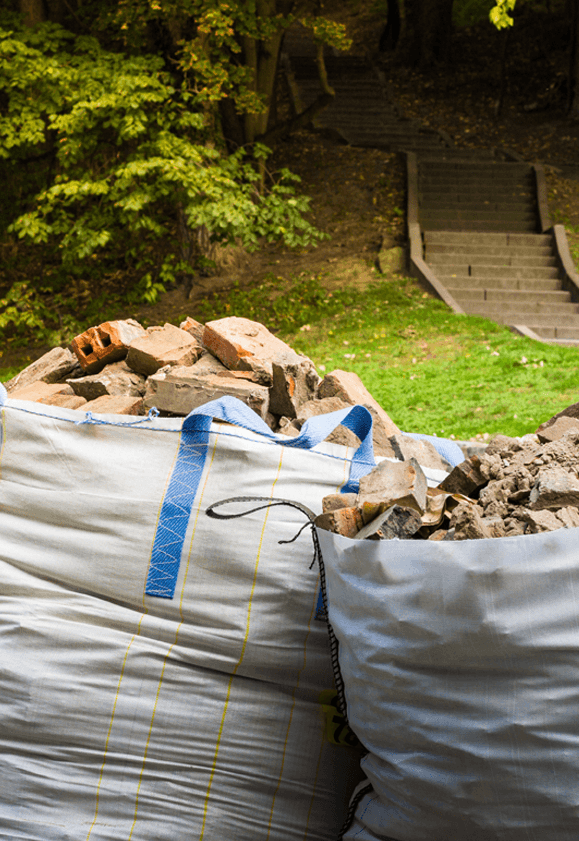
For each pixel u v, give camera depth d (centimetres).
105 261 1384
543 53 2233
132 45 1148
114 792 187
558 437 220
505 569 141
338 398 289
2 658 192
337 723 190
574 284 1270
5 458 208
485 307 1236
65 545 200
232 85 1209
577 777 137
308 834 187
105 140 1134
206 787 186
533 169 1634
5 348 1197
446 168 1633
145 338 304
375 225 1463
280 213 1116
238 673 191
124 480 201
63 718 189
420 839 156
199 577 192
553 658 139
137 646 192
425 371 903
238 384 260
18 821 187
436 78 2216
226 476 199
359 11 2689
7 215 1242
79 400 266
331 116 1952
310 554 191
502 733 142
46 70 984
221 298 1264
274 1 1324
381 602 155
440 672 150
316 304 1216
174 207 1366
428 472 243
